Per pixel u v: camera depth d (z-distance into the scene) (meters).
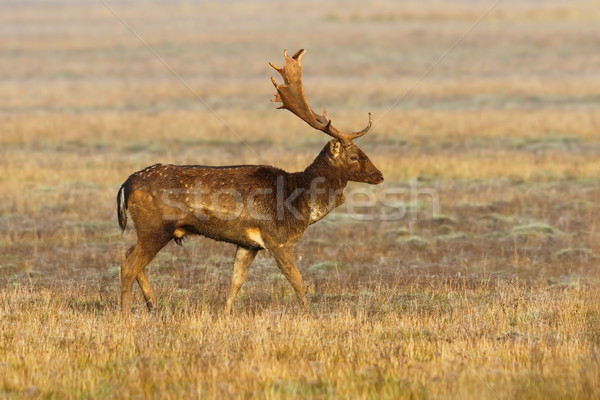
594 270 39.66
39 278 37.72
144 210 30.58
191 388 22.00
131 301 31.94
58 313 30.06
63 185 59.12
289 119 94.81
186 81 134.38
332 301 33.75
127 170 65.44
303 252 43.31
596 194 56.97
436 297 34.25
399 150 74.75
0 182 60.09
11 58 167.88
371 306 32.31
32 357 24.64
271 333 26.98
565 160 69.19
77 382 22.81
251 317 29.48
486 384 22.42
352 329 27.98
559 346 25.75
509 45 182.38
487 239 46.25
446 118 93.50
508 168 65.00
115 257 41.78
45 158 70.62
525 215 51.81
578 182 60.94
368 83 128.38
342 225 49.28
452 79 133.88
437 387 22.34
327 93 117.19
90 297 33.84
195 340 26.69
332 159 32.12
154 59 165.75
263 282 36.72
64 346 25.95
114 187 59.03
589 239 46.00
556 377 22.97
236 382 22.70
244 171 31.19
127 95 117.69
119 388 22.33
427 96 115.19
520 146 77.81
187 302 32.41
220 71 148.00
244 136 83.44
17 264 40.44
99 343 25.80
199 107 106.06
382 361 24.58
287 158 68.94
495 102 108.88
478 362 24.53
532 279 38.06
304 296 31.47
